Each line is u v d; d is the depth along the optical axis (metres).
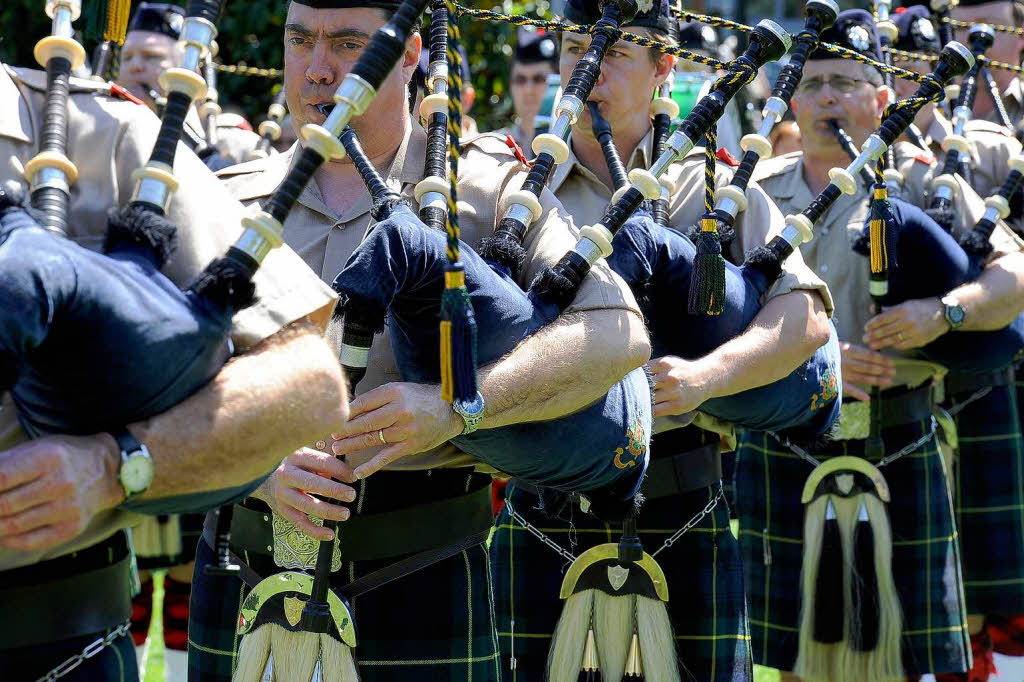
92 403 3.98
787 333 6.52
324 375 4.30
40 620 4.63
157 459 4.02
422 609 5.72
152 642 10.77
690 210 7.08
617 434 5.39
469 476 5.89
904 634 8.98
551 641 7.36
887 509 9.01
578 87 5.73
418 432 4.87
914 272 8.34
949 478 9.86
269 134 10.20
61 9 4.68
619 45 7.12
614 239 6.17
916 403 9.06
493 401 4.95
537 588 7.46
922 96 6.80
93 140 4.52
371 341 4.94
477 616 5.85
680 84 12.80
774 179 9.20
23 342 3.78
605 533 7.34
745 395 6.71
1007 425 10.63
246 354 4.29
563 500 6.30
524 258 5.48
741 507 9.36
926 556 9.02
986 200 8.72
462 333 4.34
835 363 7.06
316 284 4.52
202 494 4.18
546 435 5.24
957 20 12.11
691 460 7.30
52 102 4.49
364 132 5.88
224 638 5.94
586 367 5.11
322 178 5.97
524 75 14.45
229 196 4.61
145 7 10.37
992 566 10.54
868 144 6.82
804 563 8.88
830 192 6.75
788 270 6.73
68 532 3.88
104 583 4.82
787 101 6.71
